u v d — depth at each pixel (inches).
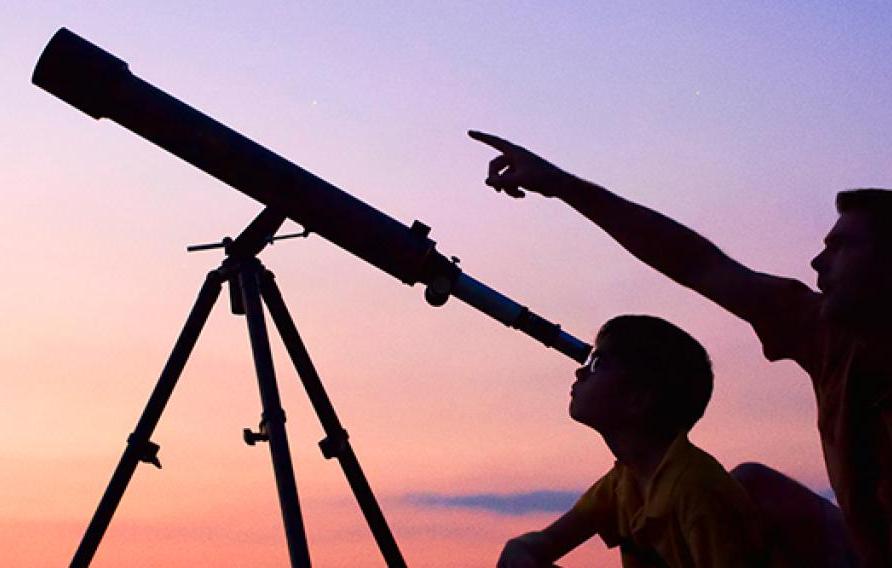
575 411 78.2
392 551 111.0
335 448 111.1
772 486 77.0
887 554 67.0
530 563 77.9
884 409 64.7
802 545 74.8
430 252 118.4
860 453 66.3
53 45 113.7
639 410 75.3
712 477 70.0
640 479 76.8
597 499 81.0
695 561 69.2
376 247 117.6
